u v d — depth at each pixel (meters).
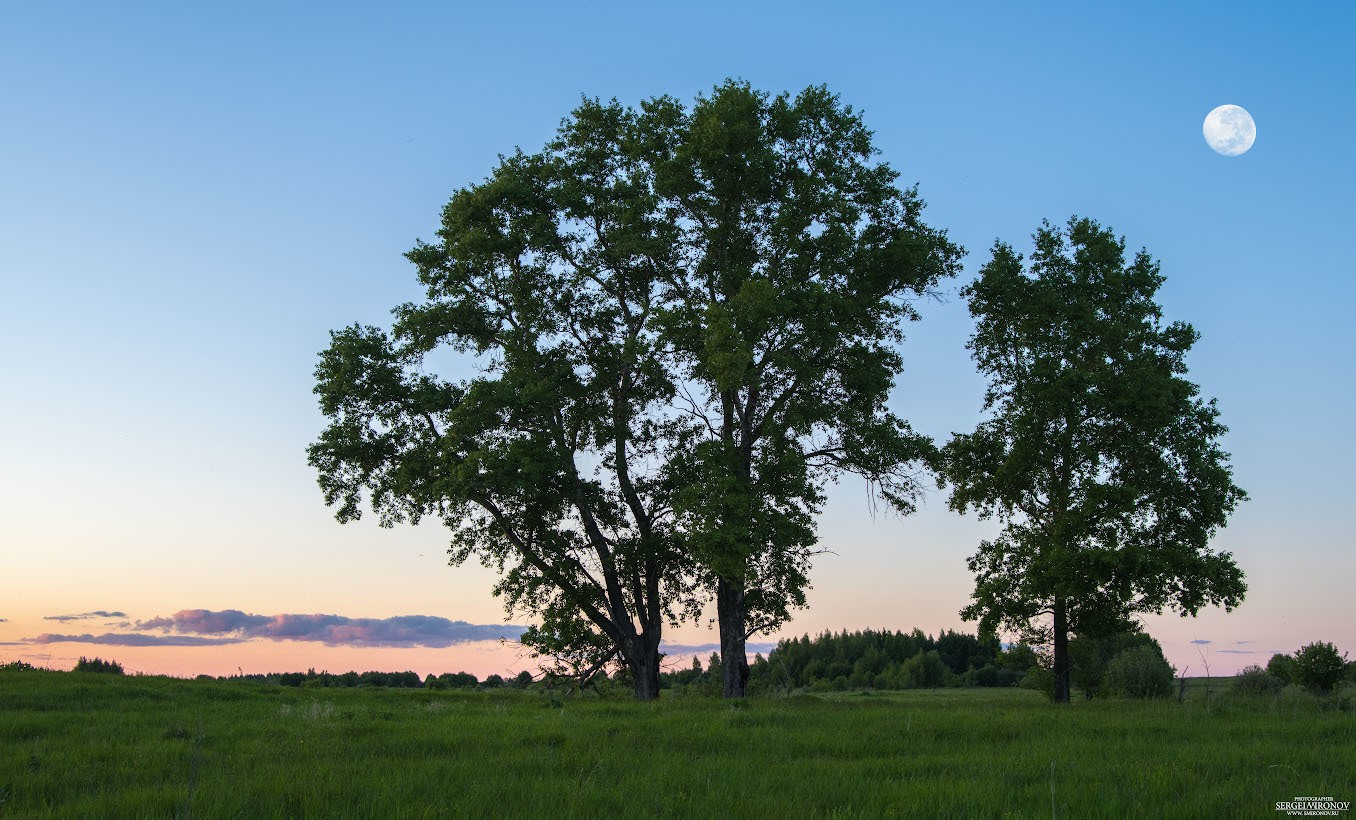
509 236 29.52
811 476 29.72
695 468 28.45
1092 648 39.62
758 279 28.27
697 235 30.56
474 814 8.82
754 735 14.90
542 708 20.98
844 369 29.66
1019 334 32.47
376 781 10.33
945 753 13.47
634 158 30.94
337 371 30.02
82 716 17.33
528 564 30.69
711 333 26.09
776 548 27.08
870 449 29.44
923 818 8.89
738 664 29.08
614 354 30.48
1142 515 30.39
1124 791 10.02
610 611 30.69
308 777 10.59
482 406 28.16
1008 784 10.53
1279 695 26.05
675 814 9.05
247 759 12.20
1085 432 31.09
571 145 31.86
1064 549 28.95
